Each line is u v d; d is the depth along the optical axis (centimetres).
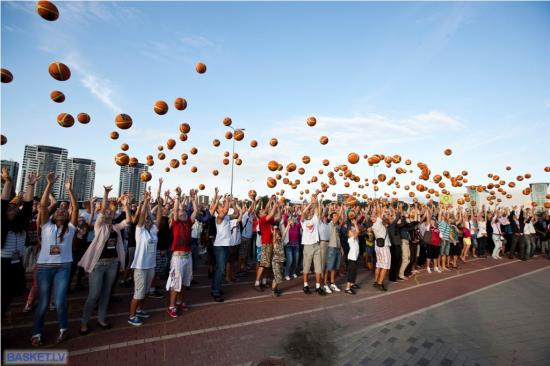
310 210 857
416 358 419
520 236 1376
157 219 662
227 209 704
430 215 1090
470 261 1323
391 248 928
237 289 783
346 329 517
